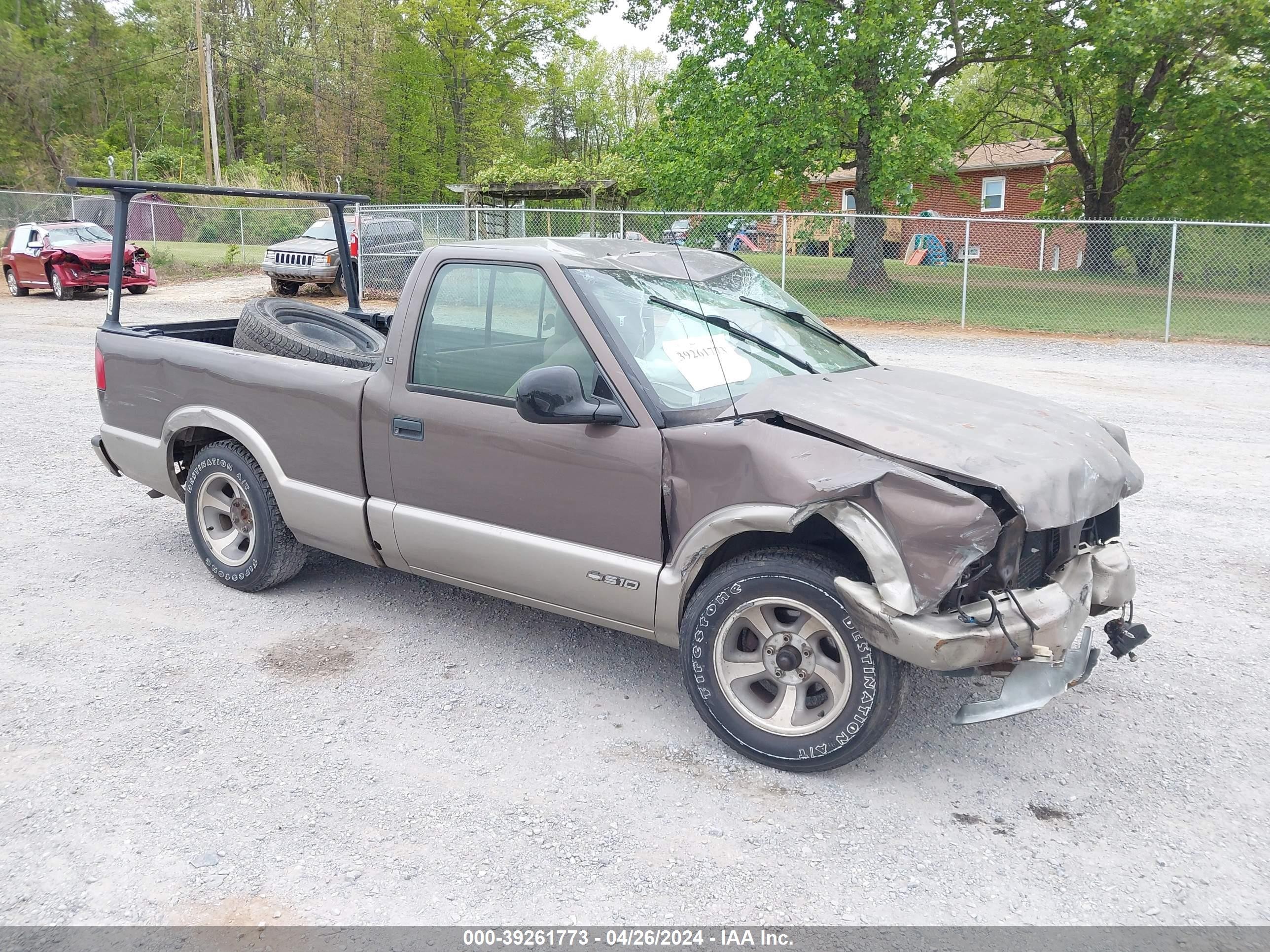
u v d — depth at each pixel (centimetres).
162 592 499
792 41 2131
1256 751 354
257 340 480
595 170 2564
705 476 331
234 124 6725
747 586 327
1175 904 270
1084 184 2930
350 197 598
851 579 307
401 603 491
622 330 366
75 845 291
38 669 407
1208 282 2153
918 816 313
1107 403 1027
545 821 308
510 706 385
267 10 6006
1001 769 342
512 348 384
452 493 402
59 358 1285
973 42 2481
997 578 308
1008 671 305
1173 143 2594
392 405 414
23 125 4738
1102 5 2330
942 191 3912
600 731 366
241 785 325
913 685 404
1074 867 287
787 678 334
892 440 311
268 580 486
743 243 2152
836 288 2244
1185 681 409
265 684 399
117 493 686
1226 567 545
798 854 293
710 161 2098
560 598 381
